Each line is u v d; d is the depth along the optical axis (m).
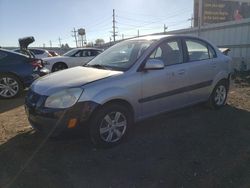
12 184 3.32
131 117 4.48
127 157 3.96
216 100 6.03
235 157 3.95
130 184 3.33
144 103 4.59
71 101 3.89
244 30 13.44
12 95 7.69
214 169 3.64
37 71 7.99
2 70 7.53
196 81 5.42
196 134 4.74
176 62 5.12
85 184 3.33
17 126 5.18
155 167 3.69
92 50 14.61
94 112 4.01
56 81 4.27
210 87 5.78
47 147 4.25
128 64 4.59
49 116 3.91
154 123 5.23
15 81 7.68
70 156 3.98
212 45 5.98
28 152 4.10
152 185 3.31
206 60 5.66
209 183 3.34
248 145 4.32
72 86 3.99
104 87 4.09
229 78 6.25
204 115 5.71
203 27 16.11
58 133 3.91
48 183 3.34
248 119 5.49
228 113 5.85
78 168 3.67
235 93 7.79
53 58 13.61
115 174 3.54
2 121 5.52
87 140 4.45
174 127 5.05
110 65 4.79
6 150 4.16
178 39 5.29
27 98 4.38
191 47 5.48
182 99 5.23
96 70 4.59
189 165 3.73
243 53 13.59
